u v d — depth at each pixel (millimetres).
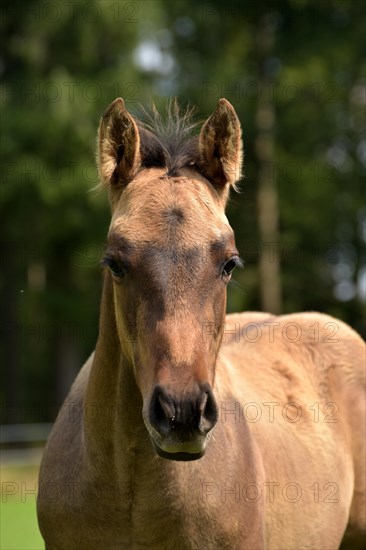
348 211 31078
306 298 31922
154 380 4480
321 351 7109
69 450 5523
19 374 33125
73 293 29391
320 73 29281
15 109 27094
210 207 4918
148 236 4703
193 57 30578
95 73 28516
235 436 5492
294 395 6605
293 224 30781
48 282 29641
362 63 30422
